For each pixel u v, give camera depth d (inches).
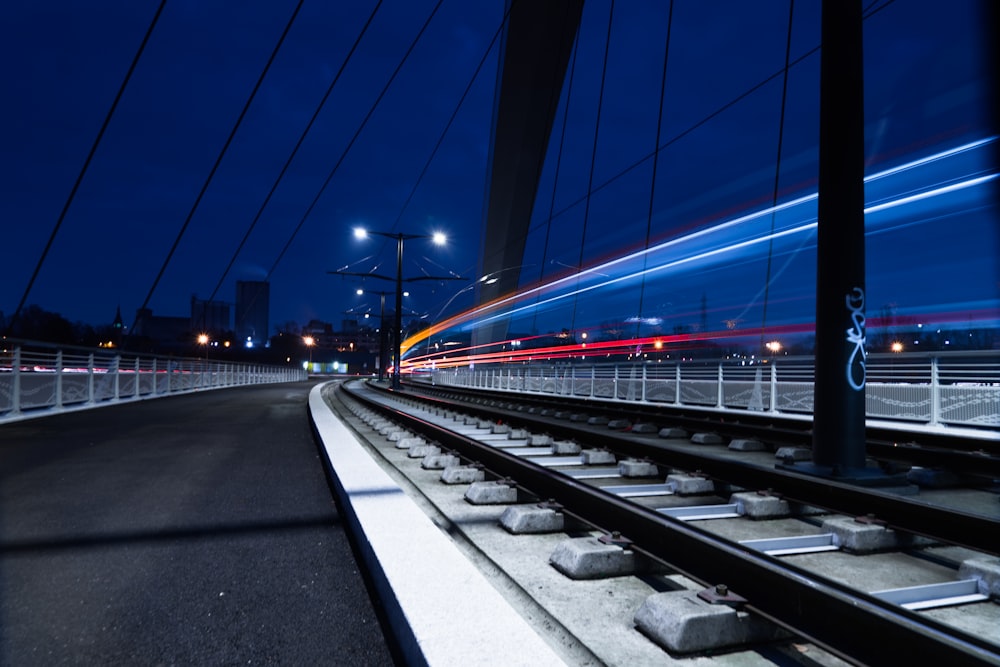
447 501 211.0
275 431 463.5
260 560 153.4
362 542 153.6
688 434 422.6
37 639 107.8
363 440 410.6
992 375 404.8
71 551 160.2
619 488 227.5
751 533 172.2
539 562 142.4
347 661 99.1
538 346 2795.3
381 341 2219.5
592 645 98.0
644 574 134.5
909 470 259.8
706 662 91.6
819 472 228.2
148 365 999.0
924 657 78.4
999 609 114.8
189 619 116.7
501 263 2111.2
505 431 442.3
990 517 137.3
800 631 91.5
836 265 239.8
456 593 106.6
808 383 507.2
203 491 238.8
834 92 243.8
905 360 475.5
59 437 419.2
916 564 144.8
